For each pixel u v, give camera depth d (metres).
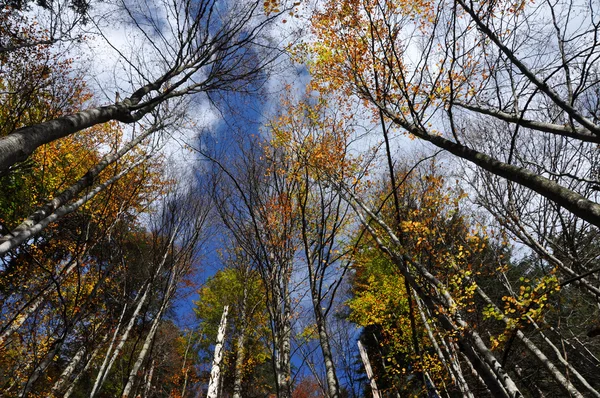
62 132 3.31
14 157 2.71
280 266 5.98
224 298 13.87
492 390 2.82
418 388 8.60
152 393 11.72
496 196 8.40
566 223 8.12
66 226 7.89
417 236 5.47
